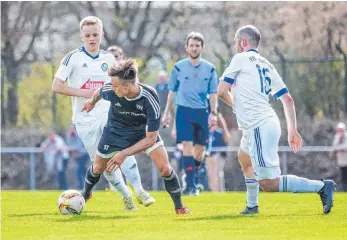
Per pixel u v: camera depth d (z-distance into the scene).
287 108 23.20
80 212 24.11
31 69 59.44
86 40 25.73
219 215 23.36
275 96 23.22
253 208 23.78
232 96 23.50
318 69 52.41
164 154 23.06
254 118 22.52
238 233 19.55
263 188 22.78
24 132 54.41
